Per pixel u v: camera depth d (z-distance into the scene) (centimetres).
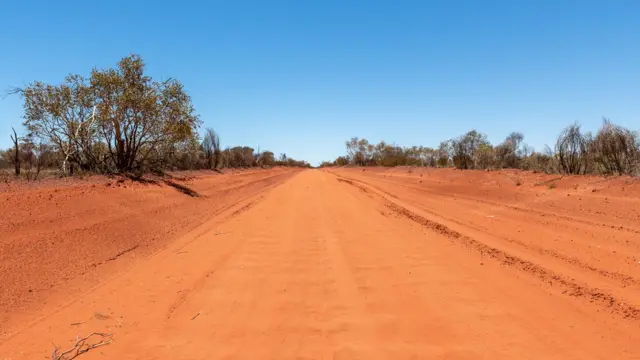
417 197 1922
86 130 1678
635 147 1661
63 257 728
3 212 834
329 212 1441
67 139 1686
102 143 1823
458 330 470
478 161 3259
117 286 639
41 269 662
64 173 1555
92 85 1684
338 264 750
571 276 642
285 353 429
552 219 1141
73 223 898
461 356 412
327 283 646
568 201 1347
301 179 3925
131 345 450
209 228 1132
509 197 1609
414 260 764
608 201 1249
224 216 1355
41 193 1020
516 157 3170
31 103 1589
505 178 2038
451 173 2870
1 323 500
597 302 538
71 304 566
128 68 1752
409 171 3997
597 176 1598
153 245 920
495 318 498
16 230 775
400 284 632
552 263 718
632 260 722
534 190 1622
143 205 1242
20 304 549
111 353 433
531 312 513
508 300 554
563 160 2008
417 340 450
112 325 501
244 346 446
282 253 834
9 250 690
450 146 3819
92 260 748
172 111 1839
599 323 477
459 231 1016
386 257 792
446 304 546
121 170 1752
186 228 1130
